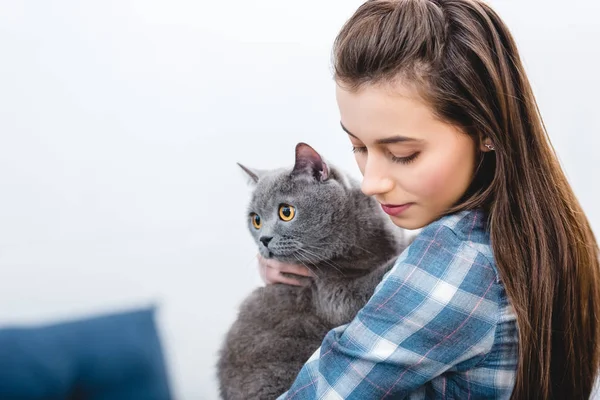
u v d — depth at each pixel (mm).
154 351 874
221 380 1293
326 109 1939
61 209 1703
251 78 1890
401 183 850
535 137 905
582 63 1787
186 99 1854
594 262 989
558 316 927
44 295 1452
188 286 1702
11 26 1694
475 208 899
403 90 795
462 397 908
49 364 765
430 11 837
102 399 797
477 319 848
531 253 877
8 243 1597
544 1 1760
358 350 843
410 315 837
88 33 1760
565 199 944
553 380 937
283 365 1210
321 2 1891
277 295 1280
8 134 1692
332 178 1311
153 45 1817
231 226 1814
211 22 1852
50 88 1734
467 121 826
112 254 1659
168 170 1823
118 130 1794
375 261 1273
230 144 1887
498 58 857
